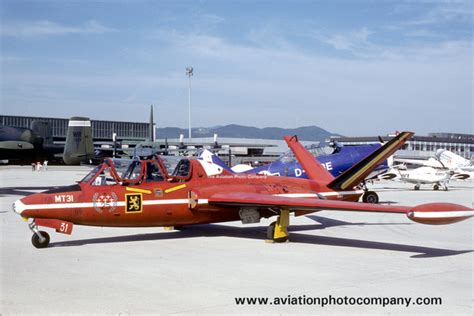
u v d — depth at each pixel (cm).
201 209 1359
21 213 1203
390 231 1577
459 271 989
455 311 738
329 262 1073
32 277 925
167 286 864
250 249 1233
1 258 1104
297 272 976
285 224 1327
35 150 4231
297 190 1490
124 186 1299
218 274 956
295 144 1719
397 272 978
